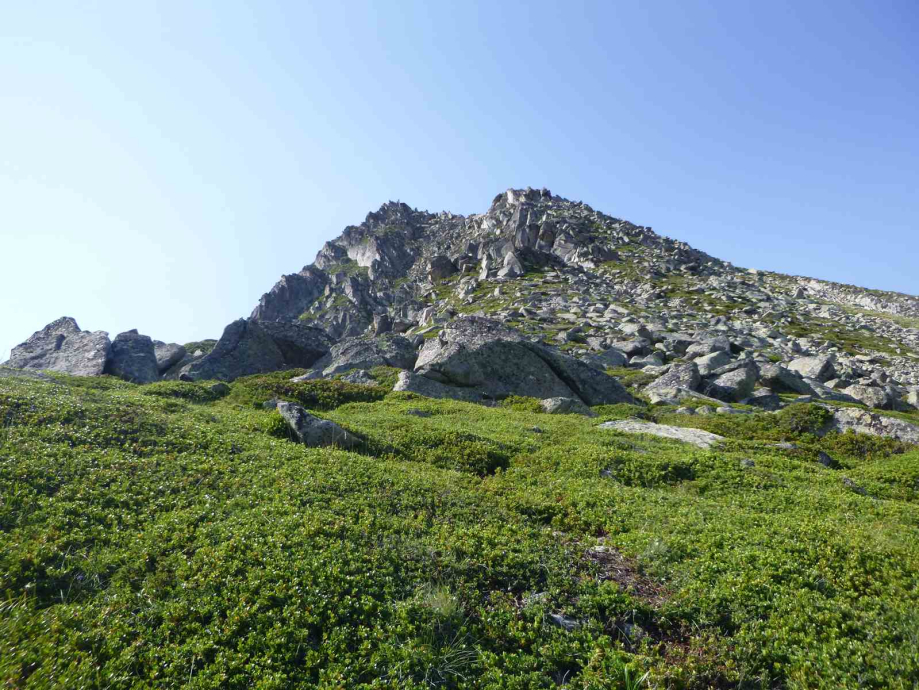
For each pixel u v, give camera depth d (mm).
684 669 9984
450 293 145250
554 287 125875
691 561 13609
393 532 13945
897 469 26109
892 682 9289
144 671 9000
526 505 17359
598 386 47500
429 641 10234
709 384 53812
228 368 53406
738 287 141750
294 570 11617
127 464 15812
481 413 35094
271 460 18188
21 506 12617
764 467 24109
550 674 9977
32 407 18469
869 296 159000
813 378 62281
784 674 9977
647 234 190625
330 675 9250
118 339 50562
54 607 9891
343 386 40500
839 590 12336
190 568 11391
